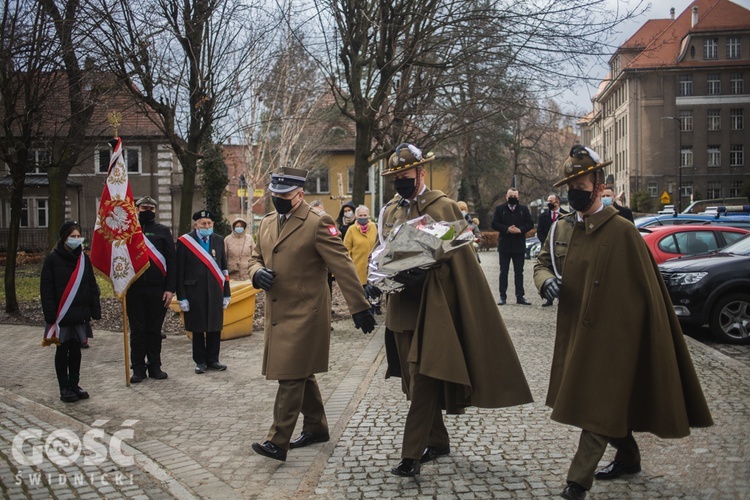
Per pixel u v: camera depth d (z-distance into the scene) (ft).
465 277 15.28
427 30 49.11
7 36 40.78
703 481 14.78
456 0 48.19
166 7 44.57
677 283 33.60
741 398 21.63
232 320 35.40
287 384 16.66
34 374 28.09
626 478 15.07
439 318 14.80
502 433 18.56
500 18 45.96
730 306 32.96
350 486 15.07
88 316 23.75
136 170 136.46
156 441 18.85
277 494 14.83
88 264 23.85
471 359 14.96
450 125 54.49
